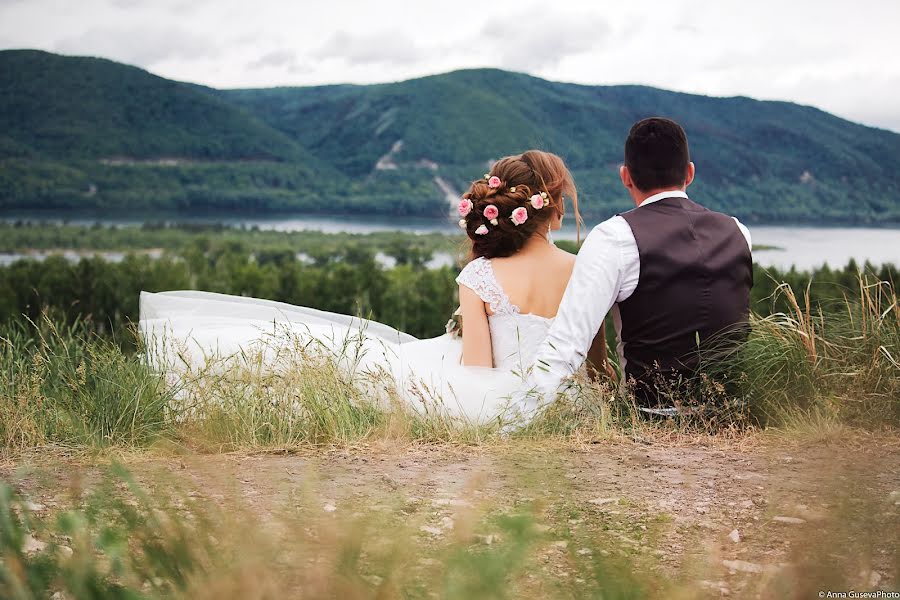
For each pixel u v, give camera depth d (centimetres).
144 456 327
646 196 396
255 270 3753
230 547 106
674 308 375
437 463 292
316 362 389
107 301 2886
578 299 380
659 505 221
